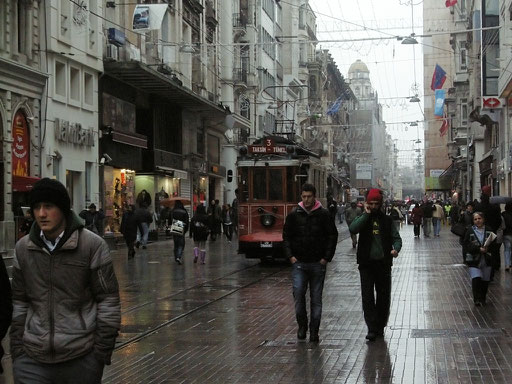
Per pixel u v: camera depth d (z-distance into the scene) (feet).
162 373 29.53
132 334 38.14
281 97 248.11
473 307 45.93
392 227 36.24
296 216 35.94
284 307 47.80
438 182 285.64
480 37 142.10
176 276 68.23
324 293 54.44
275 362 31.22
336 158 335.88
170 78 124.47
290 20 269.85
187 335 38.09
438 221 135.95
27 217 62.75
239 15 189.37
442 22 280.51
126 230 87.40
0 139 86.22
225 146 185.47
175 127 143.13
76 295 16.80
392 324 40.16
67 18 100.22
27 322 16.92
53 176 97.09
